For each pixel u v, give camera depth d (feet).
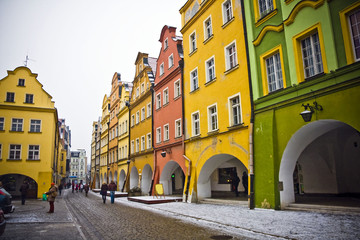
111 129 152.87
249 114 45.11
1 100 99.60
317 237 21.72
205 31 61.36
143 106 99.50
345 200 40.75
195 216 36.91
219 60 55.06
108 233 28.02
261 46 44.42
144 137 95.61
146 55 105.50
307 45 37.09
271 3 43.93
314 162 53.31
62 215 43.47
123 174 124.36
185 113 67.41
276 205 36.96
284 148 38.01
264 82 43.14
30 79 104.88
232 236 24.38
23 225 33.17
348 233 22.29
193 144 62.13
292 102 37.22
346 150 49.19
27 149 98.94
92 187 198.39
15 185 103.30
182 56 73.51
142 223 33.45
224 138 51.01
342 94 30.86
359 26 30.73
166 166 77.10
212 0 58.23
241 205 45.37
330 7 33.40
